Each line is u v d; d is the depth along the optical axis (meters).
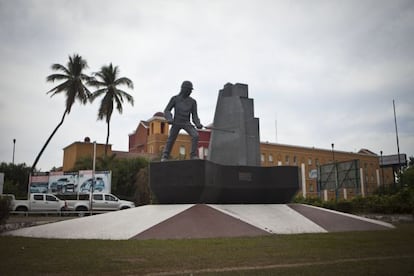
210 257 9.55
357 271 8.04
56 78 40.66
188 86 18.81
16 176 50.09
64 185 39.91
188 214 15.29
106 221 15.58
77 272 7.98
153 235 13.27
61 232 14.31
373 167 82.06
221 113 19.92
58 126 40.78
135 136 71.31
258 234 13.94
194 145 18.39
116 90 43.03
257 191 18.98
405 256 9.93
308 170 74.19
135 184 43.53
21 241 12.48
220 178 18.05
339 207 34.88
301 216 17.44
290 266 8.60
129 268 8.34
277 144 71.75
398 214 31.30
